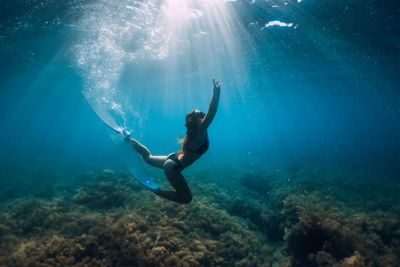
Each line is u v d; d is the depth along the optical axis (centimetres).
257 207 1198
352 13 1169
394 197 1427
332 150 4741
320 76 2922
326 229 694
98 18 1291
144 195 1155
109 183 1219
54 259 607
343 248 658
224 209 1120
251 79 3444
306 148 5250
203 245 718
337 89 3919
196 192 1291
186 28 1462
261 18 1302
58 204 1052
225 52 2044
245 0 1127
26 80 2959
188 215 886
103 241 672
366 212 1057
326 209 873
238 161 3369
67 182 1950
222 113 11756
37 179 2155
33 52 1834
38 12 1188
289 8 1171
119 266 596
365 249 665
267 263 789
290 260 751
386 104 5978
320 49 1805
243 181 1930
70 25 1373
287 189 1316
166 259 619
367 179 2050
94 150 5728
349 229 716
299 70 2638
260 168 2602
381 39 1517
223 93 5225
